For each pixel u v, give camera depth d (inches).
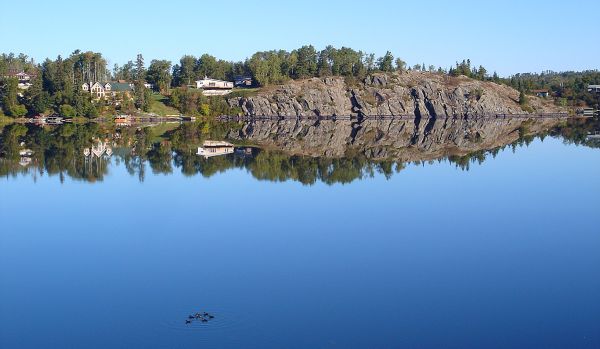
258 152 3521.2
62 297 1007.6
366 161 2989.7
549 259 1216.8
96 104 7293.3
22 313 940.6
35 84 7027.6
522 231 1446.9
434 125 7278.5
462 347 826.8
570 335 862.5
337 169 2625.5
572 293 1024.9
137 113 7623.0
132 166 2714.1
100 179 2281.0
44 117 6934.1
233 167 2699.3
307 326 885.8
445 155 3287.4
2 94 7017.7
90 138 4439.0
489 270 1146.7
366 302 979.9
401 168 2647.6
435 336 857.5
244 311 940.6
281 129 6181.1
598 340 846.5
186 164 2810.0
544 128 6097.4
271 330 869.8
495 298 1001.5
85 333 867.4
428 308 957.2
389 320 908.0
